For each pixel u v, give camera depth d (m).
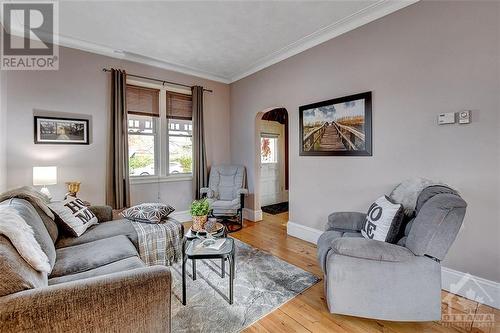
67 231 2.21
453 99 2.12
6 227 1.21
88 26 2.89
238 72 4.52
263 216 4.85
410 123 2.39
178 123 4.41
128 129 3.87
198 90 4.43
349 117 2.89
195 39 3.23
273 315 1.84
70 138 3.25
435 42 2.21
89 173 3.39
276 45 3.42
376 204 2.13
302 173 3.52
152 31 3.02
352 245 1.68
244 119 4.64
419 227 1.61
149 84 4.01
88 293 1.05
